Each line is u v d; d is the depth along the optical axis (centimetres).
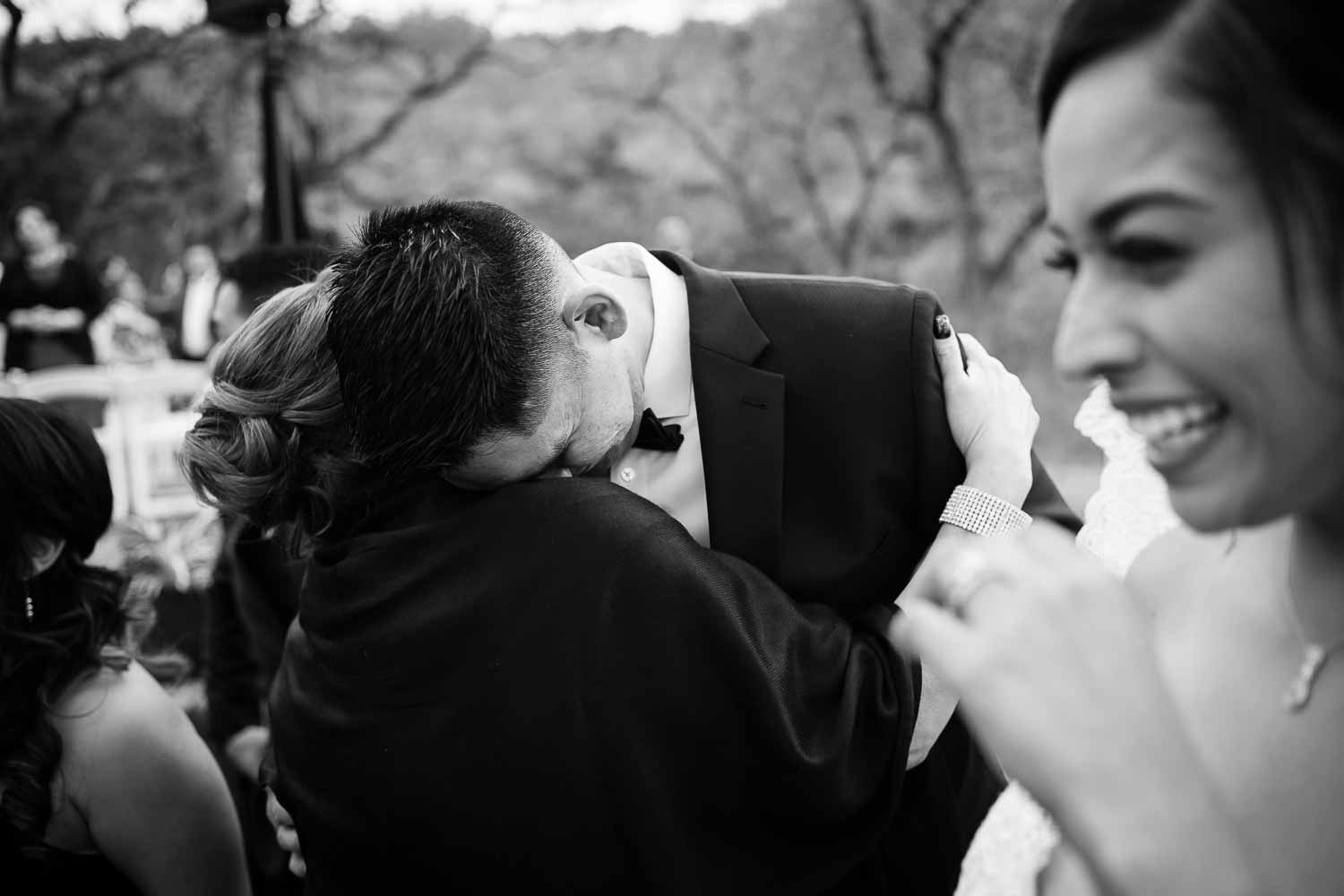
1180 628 91
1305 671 77
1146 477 115
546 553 142
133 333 839
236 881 188
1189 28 57
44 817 169
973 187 1592
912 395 171
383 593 147
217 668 251
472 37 1762
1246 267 58
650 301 177
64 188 1417
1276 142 56
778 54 1708
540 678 138
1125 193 59
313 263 248
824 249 1689
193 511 475
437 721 140
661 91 1783
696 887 136
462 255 138
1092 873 63
